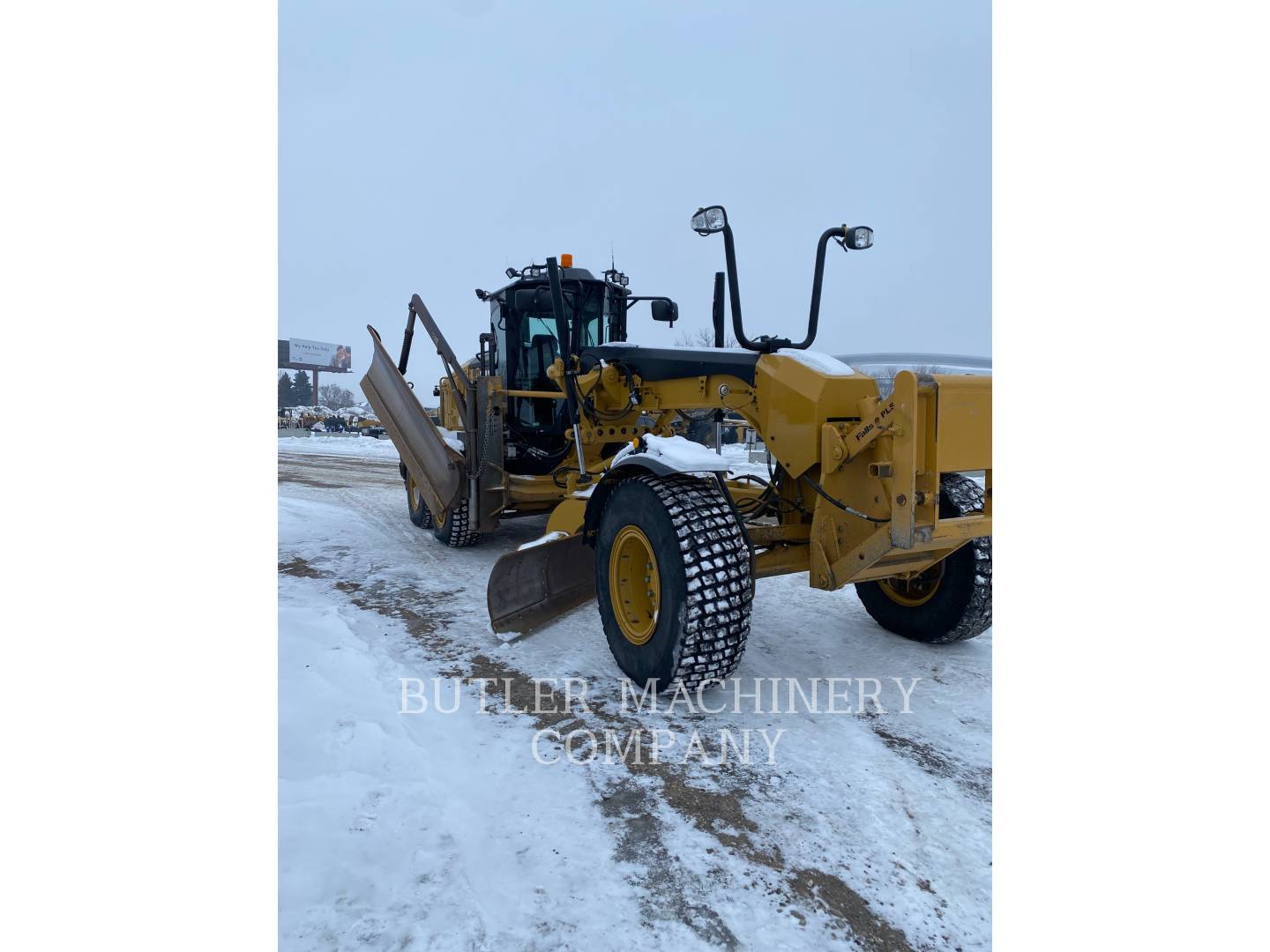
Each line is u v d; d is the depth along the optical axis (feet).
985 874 6.82
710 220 11.68
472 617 14.61
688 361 13.43
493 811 7.76
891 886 6.64
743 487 14.08
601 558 11.66
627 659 11.00
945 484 12.05
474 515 19.74
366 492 34.24
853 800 8.03
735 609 9.77
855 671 11.74
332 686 10.66
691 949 5.85
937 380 9.21
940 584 12.44
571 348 20.43
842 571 10.59
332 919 6.05
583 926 6.09
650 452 10.90
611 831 7.40
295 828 7.05
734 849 7.15
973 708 10.39
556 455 19.71
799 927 6.12
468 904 6.27
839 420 10.80
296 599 15.80
